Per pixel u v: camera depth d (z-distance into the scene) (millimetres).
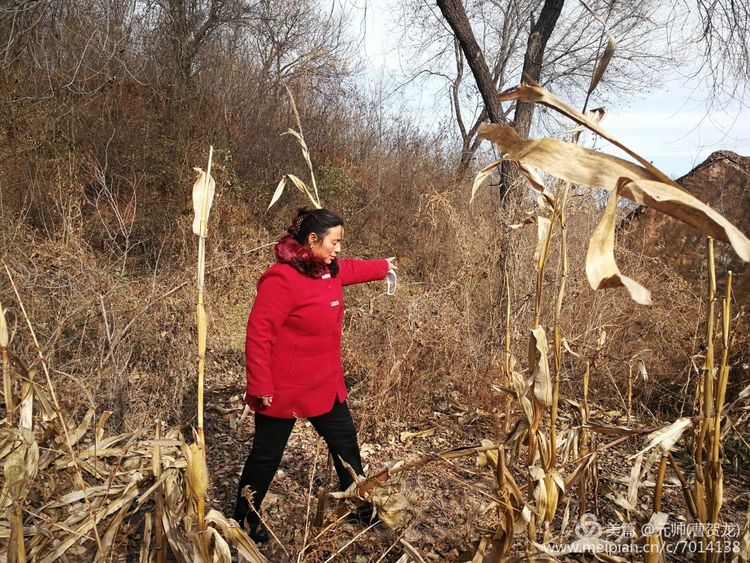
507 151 1508
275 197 2570
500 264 4965
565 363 4617
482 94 6484
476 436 4008
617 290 4879
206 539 1920
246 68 10750
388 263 3053
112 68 8375
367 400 4051
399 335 4293
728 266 4938
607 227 1387
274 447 2648
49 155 6973
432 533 2791
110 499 2293
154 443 2305
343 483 2834
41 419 2375
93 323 3684
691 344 4242
